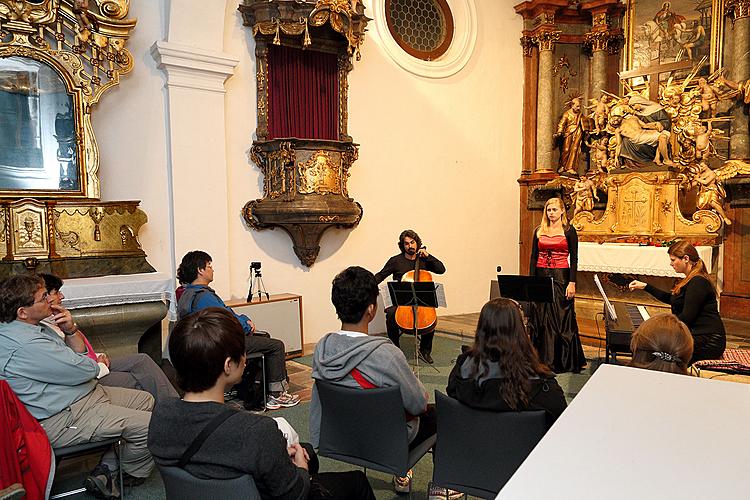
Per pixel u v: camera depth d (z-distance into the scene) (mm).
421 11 7238
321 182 5715
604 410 1325
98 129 4879
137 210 4727
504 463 1949
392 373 2168
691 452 1094
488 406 1931
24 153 4430
